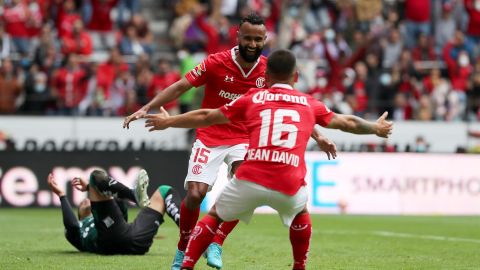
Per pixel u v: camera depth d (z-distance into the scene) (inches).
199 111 943.7
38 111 2583.7
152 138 2544.3
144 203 1150.3
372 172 2442.2
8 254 1264.8
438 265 1219.9
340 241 1584.6
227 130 1132.5
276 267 1163.9
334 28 3189.0
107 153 2397.9
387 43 2952.8
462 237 1700.3
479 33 3085.6
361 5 3122.5
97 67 2650.1
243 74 1133.1
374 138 2603.3
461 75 2859.3
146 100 2603.3
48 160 2374.5
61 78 2588.6
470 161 2485.2
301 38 3014.3
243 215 938.7
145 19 3203.7
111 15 3068.4
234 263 1207.6
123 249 1237.1
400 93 2664.9
